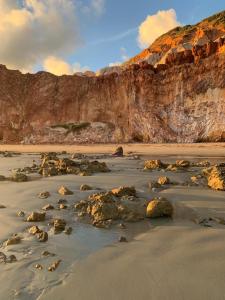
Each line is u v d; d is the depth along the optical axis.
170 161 22.11
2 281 4.62
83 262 5.25
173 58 52.94
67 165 16.28
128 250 5.74
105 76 59.84
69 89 62.44
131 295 4.21
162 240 6.20
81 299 4.14
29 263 5.21
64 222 7.19
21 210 8.30
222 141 44.75
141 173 14.80
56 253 5.62
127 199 9.09
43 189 10.73
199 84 49.00
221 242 5.94
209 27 62.75
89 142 54.44
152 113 52.53
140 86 54.72
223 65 47.19
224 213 7.93
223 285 4.35
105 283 4.53
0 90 64.06
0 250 5.77
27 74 66.75
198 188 10.93
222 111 45.91
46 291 4.34
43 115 61.81
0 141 60.16
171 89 51.66
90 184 11.63
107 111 58.31
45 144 53.59
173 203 8.84
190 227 6.95
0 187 11.45
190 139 47.50
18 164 20.42
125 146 41.69
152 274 4.75
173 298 4.09
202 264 5.02
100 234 6.63
